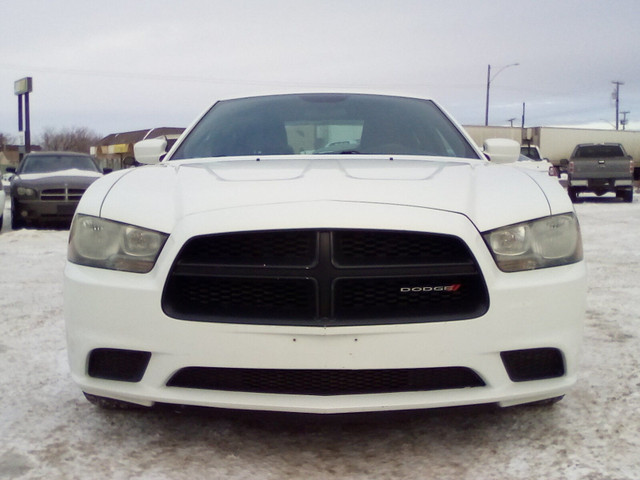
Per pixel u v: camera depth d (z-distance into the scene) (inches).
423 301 94.3
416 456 101.6
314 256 92.5
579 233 104.9
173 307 94.8
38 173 473.1
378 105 157.1
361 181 103.9
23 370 140.8
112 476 95.1
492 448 103.8
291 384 95.1
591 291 221.8
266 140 143.9
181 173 117.3
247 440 107.3
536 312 96.3
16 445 104.9
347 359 92.3
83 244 102.3
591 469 96.2
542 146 1379.2
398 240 94.2
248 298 94.3
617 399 122.6
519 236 97.7
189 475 95.7
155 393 95.8
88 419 115.1
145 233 97.6
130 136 1959.9
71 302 100.8
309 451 103.6
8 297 215.5
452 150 142.6
